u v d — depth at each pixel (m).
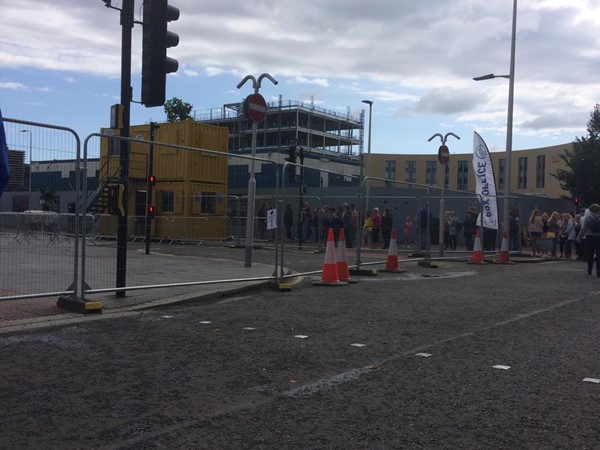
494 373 5.32
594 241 14.02
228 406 4.38
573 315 8.37
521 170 67.88
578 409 4.38
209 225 14.60
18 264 8.59
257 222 13.44
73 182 8.38
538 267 17.00
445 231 22.86
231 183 27.97
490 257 19.73
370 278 12.92
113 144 10.58
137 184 19.89
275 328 7.23
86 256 9.05
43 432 3.82
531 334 7.02
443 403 4.49
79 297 8.27
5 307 8.09
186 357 5.77
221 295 9.85
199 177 24.72
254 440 3.73
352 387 4.88
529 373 5.33
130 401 4.46
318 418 4.14
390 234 15.55
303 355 5.90
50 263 8.84
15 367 5.32
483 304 9.30
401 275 13.66
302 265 14.60
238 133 83.50
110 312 8.12
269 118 88.31
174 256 13.34
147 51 9.16
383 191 30.77
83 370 5.27
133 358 5.71
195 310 8.51
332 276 11.46
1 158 4.61
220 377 5.12
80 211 8.31
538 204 33.78
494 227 19.27
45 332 6.78
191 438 3.75
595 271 15.48
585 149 45.78
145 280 10.41
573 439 3.80
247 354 5.92
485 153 20.09
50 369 5.28
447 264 17.33
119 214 8.95
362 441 3.73
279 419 4.12
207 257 13.34
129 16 9.02
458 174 77.06
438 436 3.83
